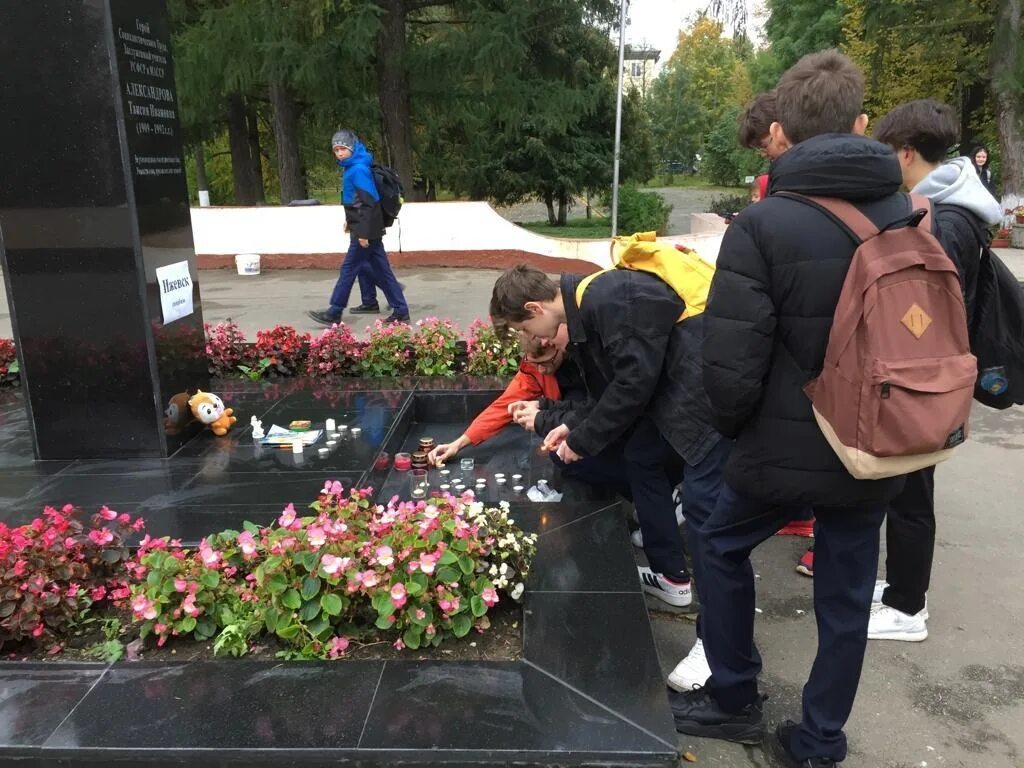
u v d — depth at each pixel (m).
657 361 2.58
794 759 2.27
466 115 16.50
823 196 1.92
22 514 3.23
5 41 3.51
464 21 14.79
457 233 12.94
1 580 2.31
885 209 1.93
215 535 2.71
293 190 16.25
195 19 15.20
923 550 2.87
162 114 3.91
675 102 55.06
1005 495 4.30
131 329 3.76
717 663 2.34
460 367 5.53
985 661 2.89
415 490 3.75
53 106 3.57
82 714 1.94
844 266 1.87
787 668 2.85
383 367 5.37
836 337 1.84
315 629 2.21
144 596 2.24
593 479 3.69
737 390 1.94
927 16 16.12
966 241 2.41
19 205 3.69
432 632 2.21
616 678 2.05
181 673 2.11
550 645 2.19
